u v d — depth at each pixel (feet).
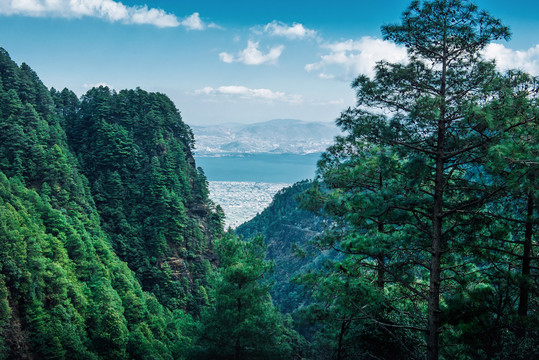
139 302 252.01
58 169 312.71
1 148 307.58
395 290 76.59
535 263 67.77
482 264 61.77
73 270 243.40
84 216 305.73
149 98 421.18
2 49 384.06
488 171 52.49
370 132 61.93
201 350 93.97
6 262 184.65
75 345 192.03
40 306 193.98
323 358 73.77
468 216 61.00
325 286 64.18
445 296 59.06
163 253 331.36
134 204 353.51
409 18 59.31
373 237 64.13
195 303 319.47
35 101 382.22
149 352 213.66
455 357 62.03
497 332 52.31
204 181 409.49
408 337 64.23
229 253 98.63
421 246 62.69
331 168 85.10
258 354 91.35
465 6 56.54
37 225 240.53
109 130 377.30
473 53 59.41
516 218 62.69
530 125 52.42
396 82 60.59
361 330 65.72
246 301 92.53
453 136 58.34
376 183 75.97
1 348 169.78
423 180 59.62
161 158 378.94
